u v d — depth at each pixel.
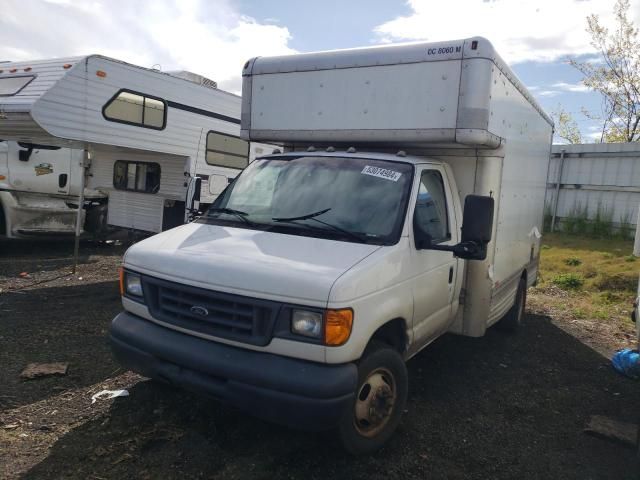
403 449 3.61
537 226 7.16
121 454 3.29
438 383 4.87
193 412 3.87
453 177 4.60
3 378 4.26
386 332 3.63
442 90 4.12
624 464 3.63
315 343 2.91
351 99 4.50
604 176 14.41
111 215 10.80
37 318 5.90
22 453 3.23
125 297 3.63
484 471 3.44
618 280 9.23
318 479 3.18
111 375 4.45
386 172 3.99
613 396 4.82
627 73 20.44
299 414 2.88
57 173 10.16
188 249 3.47
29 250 10.38
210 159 10.22
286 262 3.17
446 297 4.29
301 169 4.22
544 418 4.29
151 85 8.62
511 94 4.84
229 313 3.09
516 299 6.46
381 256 3.33
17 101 6.86
